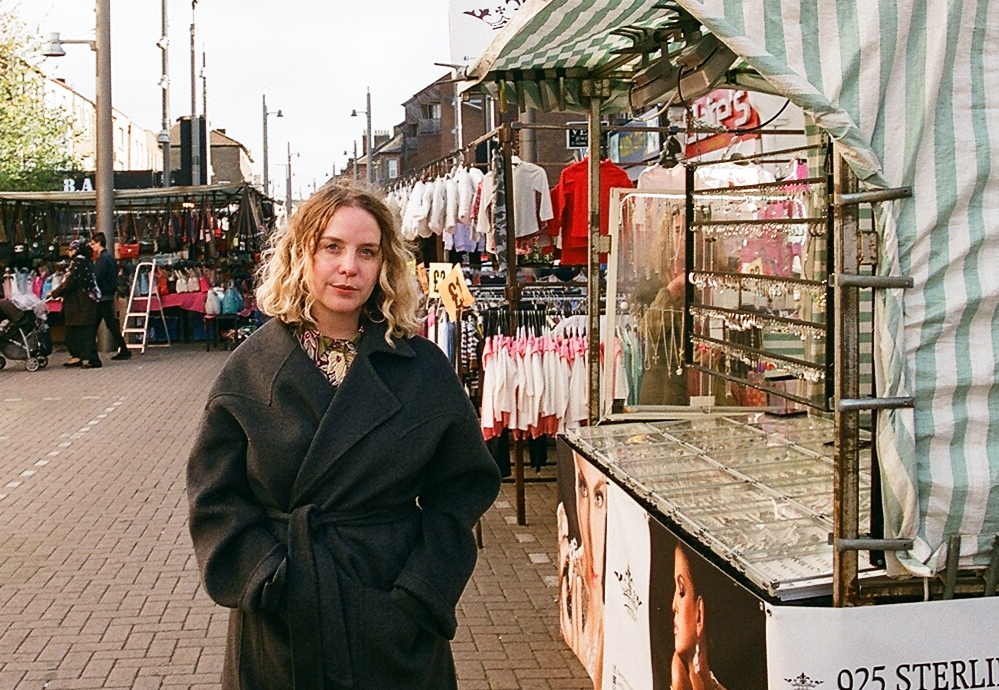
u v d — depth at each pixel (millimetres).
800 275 4160
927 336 2281
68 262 18031
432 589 2328
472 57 7777
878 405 2277
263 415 2324
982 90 2277
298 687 2264
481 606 5043
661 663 3066
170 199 19312
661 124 5980
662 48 4043
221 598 2309
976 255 2283
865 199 2283
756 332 4676
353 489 2322
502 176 6711
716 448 3938
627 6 3062
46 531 6406
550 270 8969
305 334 2434
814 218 3596
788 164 6121
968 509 2305
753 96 6309
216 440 2355
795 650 2311
